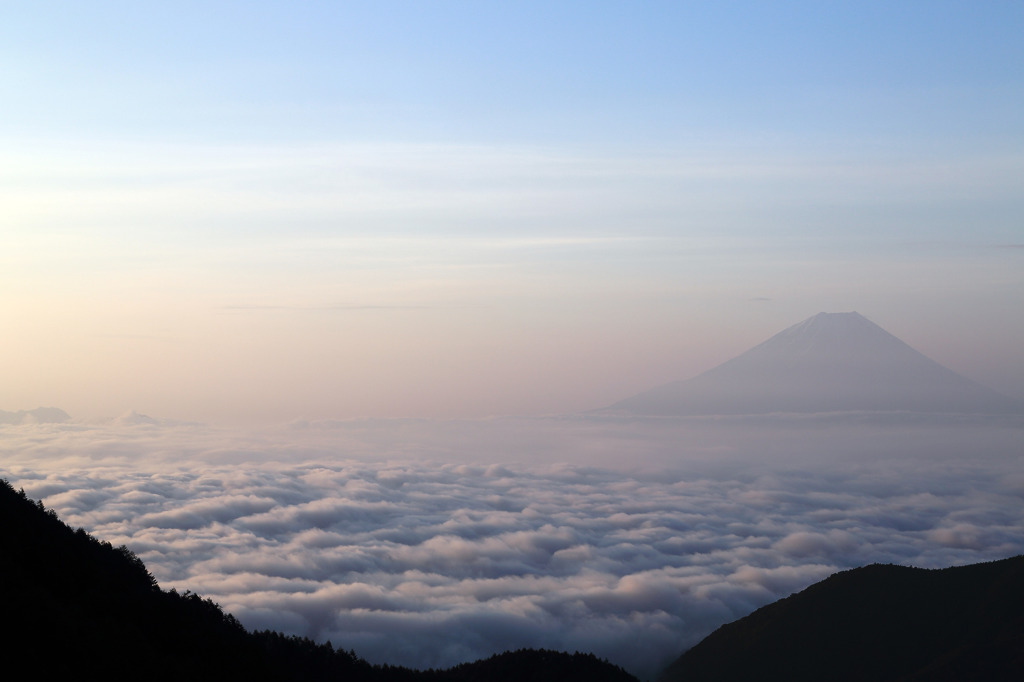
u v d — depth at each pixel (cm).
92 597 4597
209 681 4350
